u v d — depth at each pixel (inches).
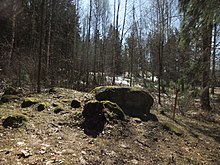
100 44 1159.0
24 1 816.9
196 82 335.9
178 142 277.3
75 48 1040.8
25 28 805.2
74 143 221.9
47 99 358.3
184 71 344.8
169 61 751.7
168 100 608.4
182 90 369.4
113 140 243.6
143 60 1311.5
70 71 820.0
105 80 940.6
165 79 783.7
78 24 1117.1
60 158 186.7
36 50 706.8
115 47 907.4
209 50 321.7
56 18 908.0
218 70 327.9
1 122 251.0
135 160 209.5
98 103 288.2
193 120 416.8
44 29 721.6
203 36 324.5
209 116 454.3
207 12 269.0
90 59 1145.4
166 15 644.7
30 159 178.9
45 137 227.6
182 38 330.6
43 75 624.7
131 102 335.0
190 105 487.5
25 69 583.5
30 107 322.7
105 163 193.8
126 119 298.5
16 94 390.3
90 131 256.1
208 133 340.2
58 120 276.5
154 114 364.2
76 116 282.8
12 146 198.5
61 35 966.4
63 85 655.1
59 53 888.9
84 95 375.2
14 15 705.6
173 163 217.6
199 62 327.6
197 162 228.8
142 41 1274.6
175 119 393.7
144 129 288.2
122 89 339.3
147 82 944.9
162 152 238.5
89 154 203.3
